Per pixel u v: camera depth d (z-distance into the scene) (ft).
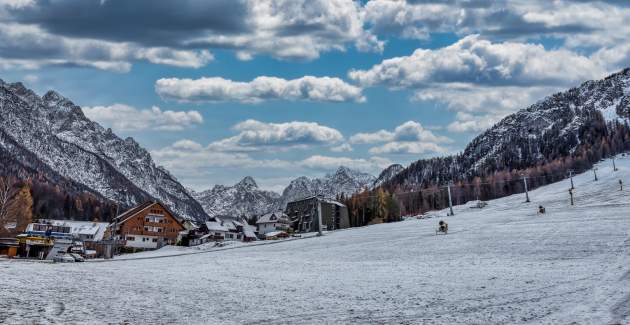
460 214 428.56
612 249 140.56
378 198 610.65
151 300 78.95
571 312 64.69
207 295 87.10
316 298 83.30
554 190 625.00
